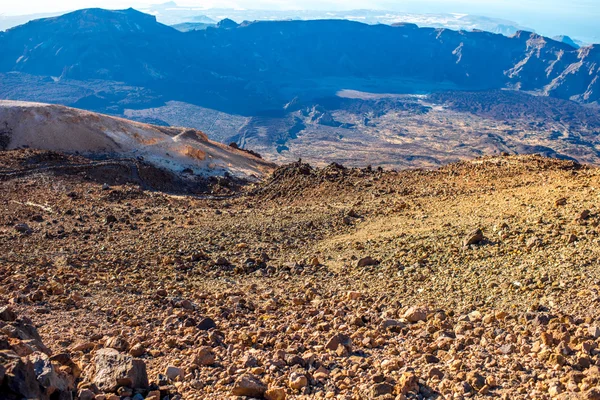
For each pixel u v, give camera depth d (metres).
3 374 6.75
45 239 25.83
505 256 16.73
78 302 15.08
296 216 28.72
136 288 17.19
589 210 18.92
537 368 9.27
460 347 10.51
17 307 13.92
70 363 8.93
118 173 55.19
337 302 15.16
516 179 30.61
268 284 17.94
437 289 15.29
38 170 48.66
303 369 9.66
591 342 9.70
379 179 37.91
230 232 25.95
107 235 26.56
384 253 19.72
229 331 12.50
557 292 13.09
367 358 10.34
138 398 8.30
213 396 8.70
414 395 8.54
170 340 11.55
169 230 27.16
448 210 25.05
